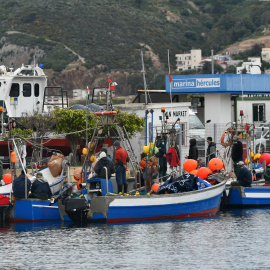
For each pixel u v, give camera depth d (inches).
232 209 2044.8
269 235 1583.4
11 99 2849.4
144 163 2036.2
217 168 2000.5
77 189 2000.5
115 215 1761.8
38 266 1295.5
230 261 1325.0
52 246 1472.7
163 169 2076.8
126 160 1900.8
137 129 2637.8
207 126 2559.1
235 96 3159.5
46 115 2674.7
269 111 3344.0
